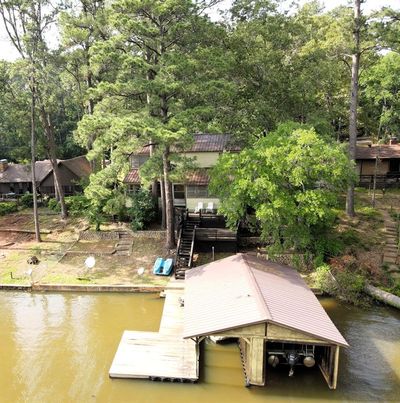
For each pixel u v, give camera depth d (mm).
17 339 19625
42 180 41625
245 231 29797
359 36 28484
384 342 18625
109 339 19453
